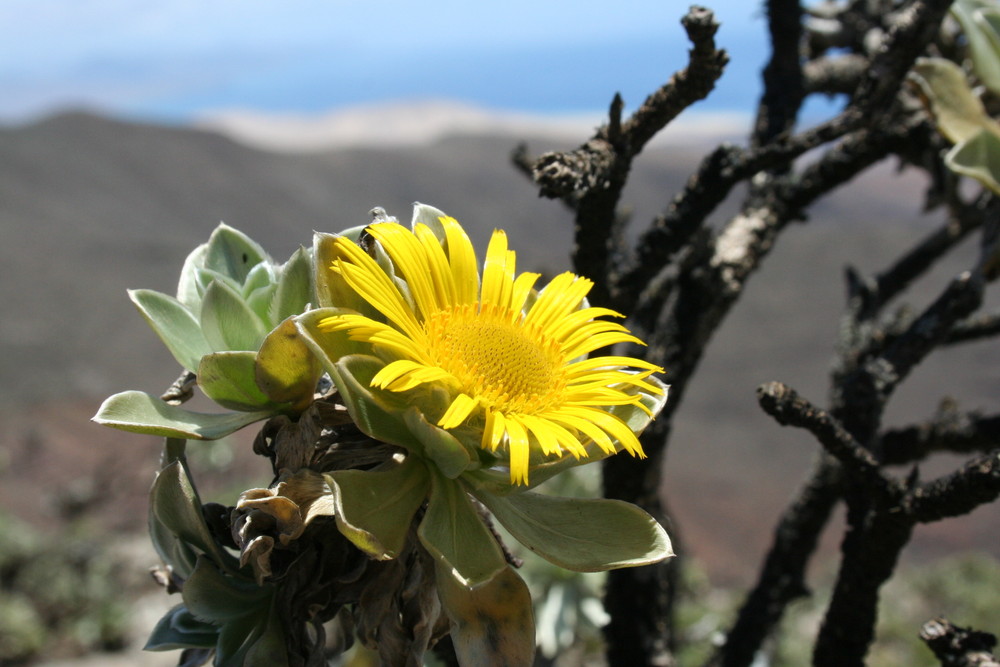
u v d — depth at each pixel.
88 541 10.31
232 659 1.30
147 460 13.23
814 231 24.98
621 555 1.24
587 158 1.60
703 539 13.55
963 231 2.70
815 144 1.89
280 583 1.31
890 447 2.31
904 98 2.50
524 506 1.31
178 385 1.36
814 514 2.33
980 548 13.47
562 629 3.36
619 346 2.62
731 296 2.09
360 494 1.21
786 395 1.55
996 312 2.62
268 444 1.31
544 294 1.39
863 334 2.47
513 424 1.16
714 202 1.92
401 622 1.26
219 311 1.29
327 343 1.21
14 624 8.65
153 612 9.52
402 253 1.26
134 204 26.45
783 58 2.48
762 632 2.37
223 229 1.48
